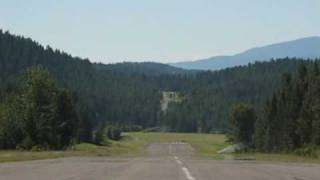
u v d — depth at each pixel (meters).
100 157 97.19
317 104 148.00
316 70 160.62
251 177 46.31
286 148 168.00
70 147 184.25
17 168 55.19
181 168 57.88
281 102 182.75
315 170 57.59
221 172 52.22
